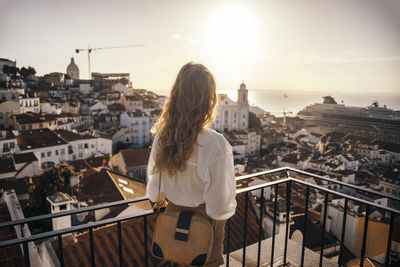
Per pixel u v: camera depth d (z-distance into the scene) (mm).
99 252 8445
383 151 43094
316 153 67188
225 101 91312
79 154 55250
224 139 1778
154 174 2002
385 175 40125
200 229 1847
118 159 46188
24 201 29984
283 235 4922
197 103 1747
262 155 84188
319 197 30203
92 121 86375
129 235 9086
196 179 1811
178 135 1764
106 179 21516
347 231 16922
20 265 10391
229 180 1749
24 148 46938
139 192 18078
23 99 69562
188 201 1887
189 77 1786
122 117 83938
